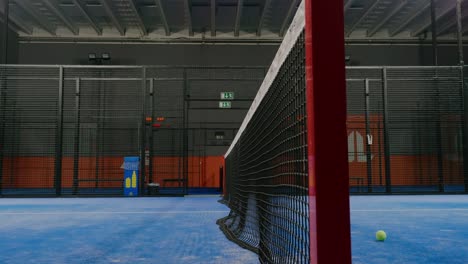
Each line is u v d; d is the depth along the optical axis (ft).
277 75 6.43
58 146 38.96
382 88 39.60
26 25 52.65
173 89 50.34
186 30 55.88
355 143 46.32
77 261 8.91
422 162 46.70
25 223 16.37
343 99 3.13
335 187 3.05
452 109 41.45
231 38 55.52
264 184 7.79
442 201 29.43
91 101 50.19
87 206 26.25
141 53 55.16
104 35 55.26
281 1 47.16
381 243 10.97
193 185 51.67
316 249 3.00
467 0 45.83
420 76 46.52
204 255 9.29
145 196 38.32
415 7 48.98
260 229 8.40
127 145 49.96
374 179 46.16
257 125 9.78
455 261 8.72
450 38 56.95
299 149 4.27
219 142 52.21
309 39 3.25
